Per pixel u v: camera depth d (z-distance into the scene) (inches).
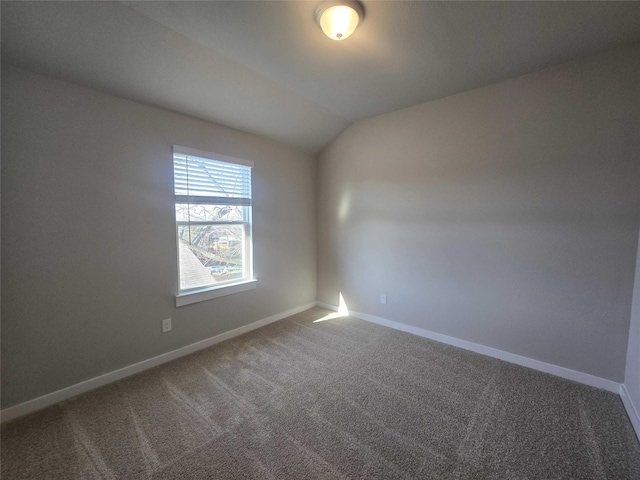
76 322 78.9
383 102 112.6
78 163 77.8
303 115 120.3
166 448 60.6
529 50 78.0
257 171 125.6
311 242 155.3
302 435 64.4
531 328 93.1
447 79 94.4
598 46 75.8
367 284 137.0
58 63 70.7
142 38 71.9
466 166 103.7
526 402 75.8
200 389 81.9
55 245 74.9
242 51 80.0
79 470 55.3
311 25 69.3
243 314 123.1
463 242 105.8
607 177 79.2
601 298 81.5
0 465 56.3
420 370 92.0
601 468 55.9
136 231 89.6
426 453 59.4
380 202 129.2
